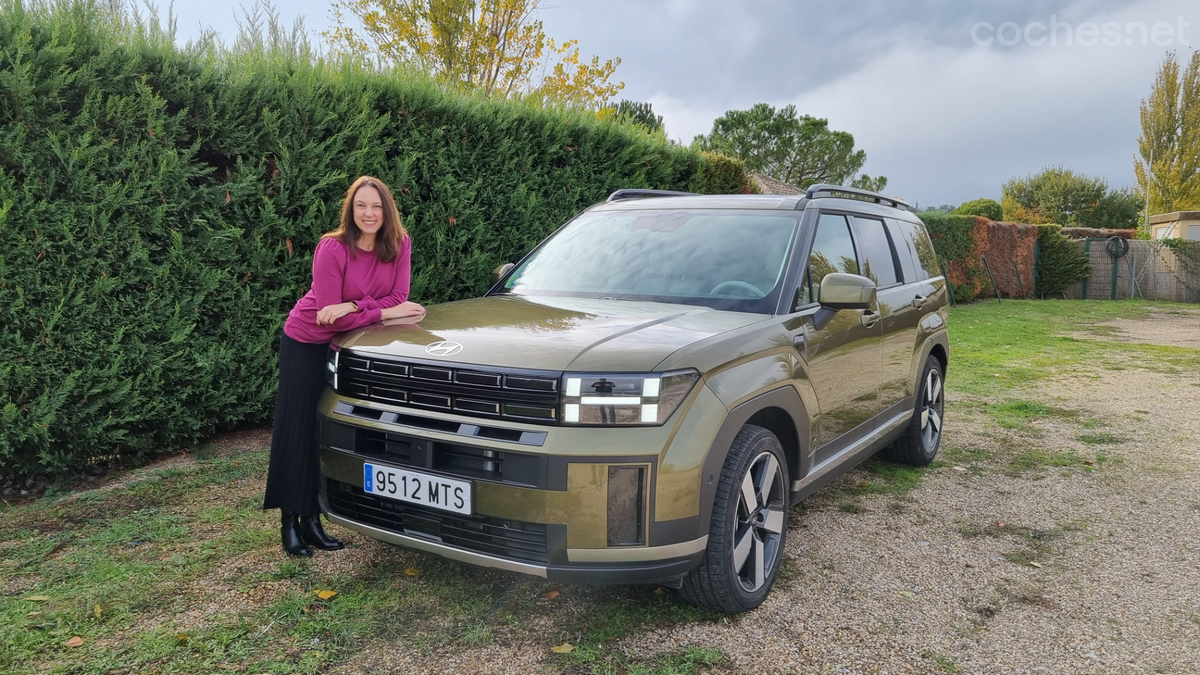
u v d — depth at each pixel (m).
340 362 2.96
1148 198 39.09
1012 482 4.88
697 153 9.40
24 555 3.44
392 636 2.74
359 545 3.54
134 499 4.19
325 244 3.16
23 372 4.10
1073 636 2.88
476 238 6.39
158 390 4.69
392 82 5.82
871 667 2.62
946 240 19.55
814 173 42.84
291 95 5.22
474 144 6.39
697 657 2.63
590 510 2.45
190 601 2.98
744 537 2.90
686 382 2.58
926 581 3.36
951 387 8.28
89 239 4.33
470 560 2.59
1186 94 38.16
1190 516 4.25
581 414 2.47
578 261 4.00
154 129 4.52
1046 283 23.52
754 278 3.45
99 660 2.55
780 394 3.00
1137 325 15.40
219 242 4.85
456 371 2.62
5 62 4.06
